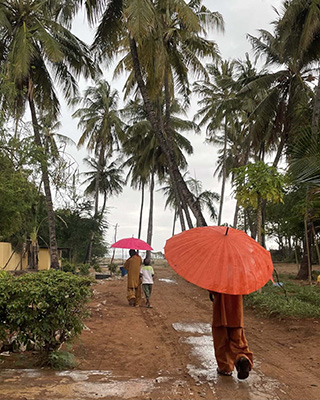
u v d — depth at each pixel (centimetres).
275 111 2370
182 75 2159
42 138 2028
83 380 497
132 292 1273
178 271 496
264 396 463
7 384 468
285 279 2222
